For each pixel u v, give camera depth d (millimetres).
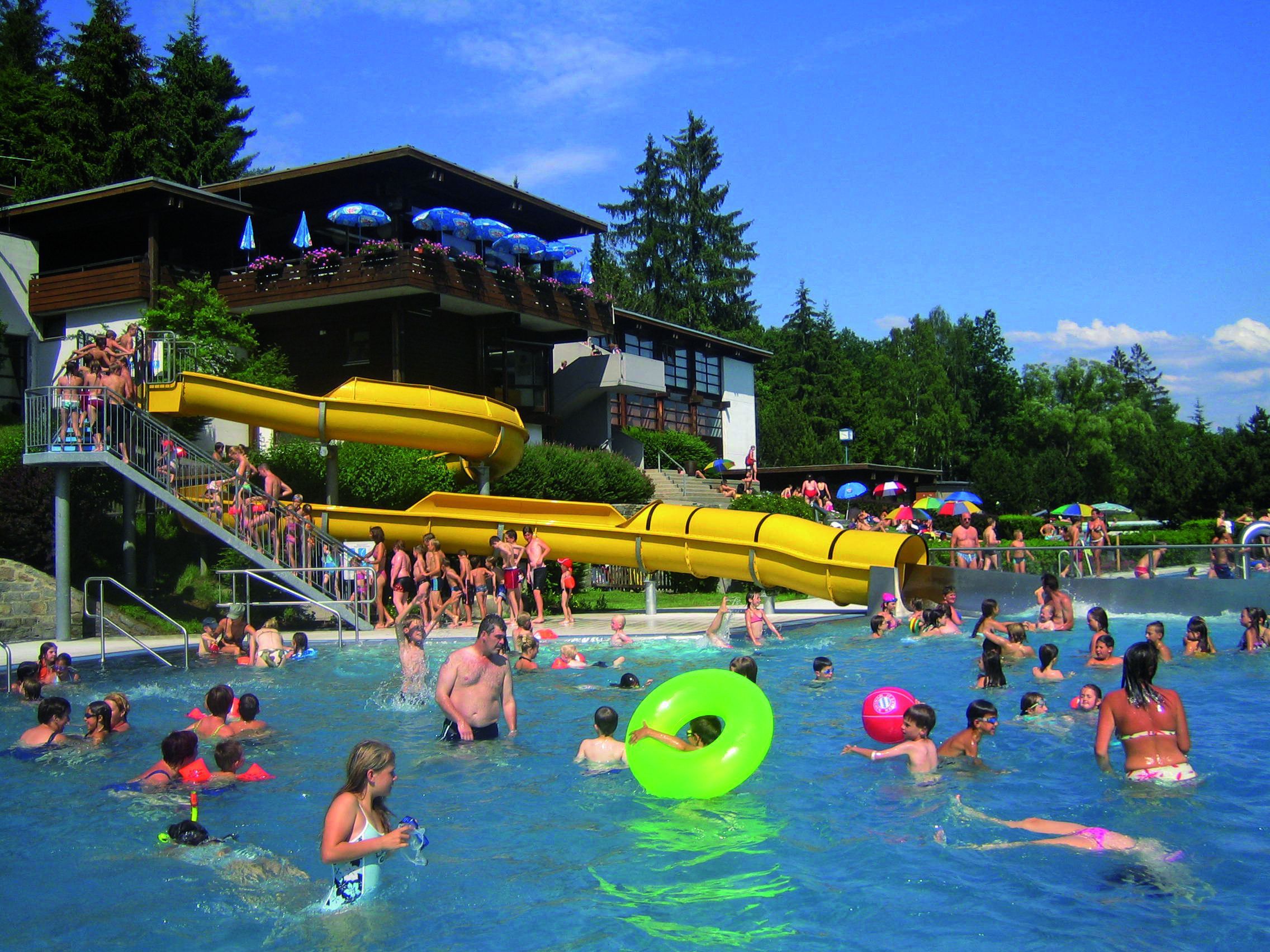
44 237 28109
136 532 21156
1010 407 76500
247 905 5664
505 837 6699
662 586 26250
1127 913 5293
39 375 27531
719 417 44031
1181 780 7449
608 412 35031
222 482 17688
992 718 8414
